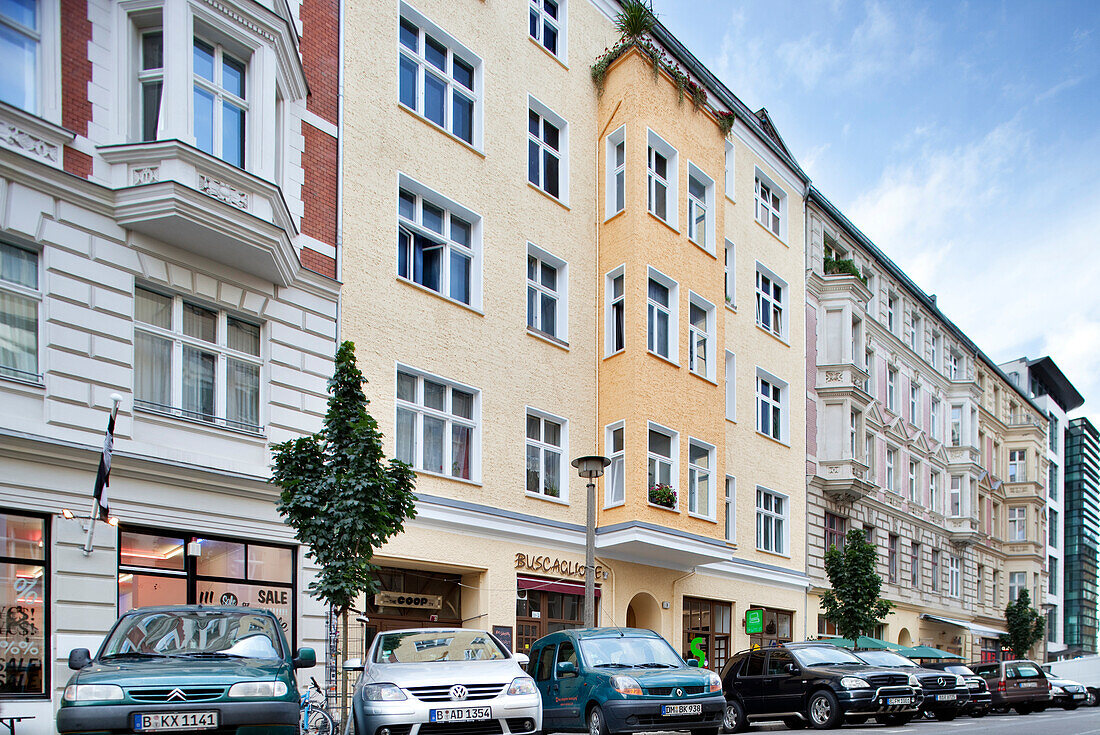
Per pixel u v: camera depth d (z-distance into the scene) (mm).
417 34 19094
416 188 18188
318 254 15914
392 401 16828
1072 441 96875
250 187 13766
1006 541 53000
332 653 13070
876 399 36562
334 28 16953
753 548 26688
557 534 19797
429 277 18500
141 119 13281
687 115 24016
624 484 20781
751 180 29344
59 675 11391
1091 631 96125
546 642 13867
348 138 16844
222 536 13719
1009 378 56281
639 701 11625
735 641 25328
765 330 28953
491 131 20016
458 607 18281
